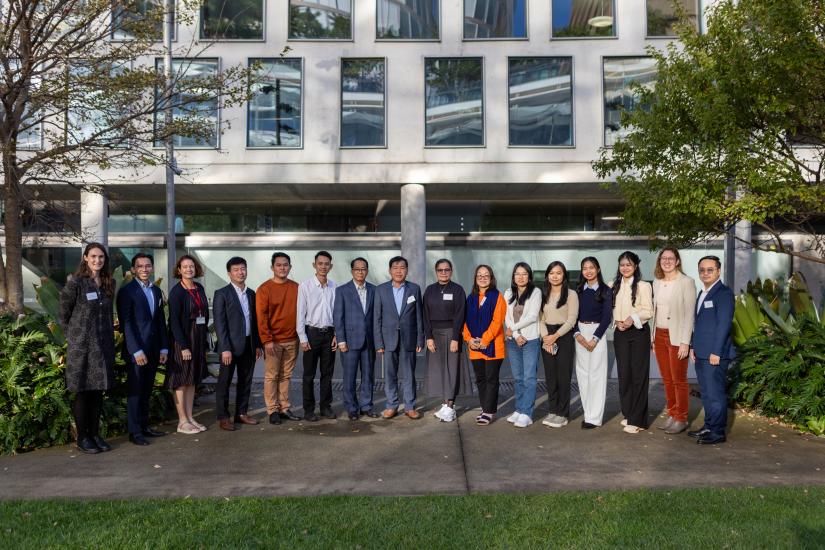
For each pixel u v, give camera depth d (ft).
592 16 56.90
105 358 21.52
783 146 26.86
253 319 25.85
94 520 14.64
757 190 26.84
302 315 26.20
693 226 29.68
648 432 24.17
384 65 57.26
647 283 24.53
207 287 62.80
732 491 16.47
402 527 14.06
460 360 26.48
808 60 24.34
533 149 56.75
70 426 22.98
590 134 56.49
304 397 26.50
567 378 25.26
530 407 25.49
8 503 16.01
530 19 56.85
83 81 29.55
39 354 23.47
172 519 14.65
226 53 56.80
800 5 24.27
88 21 29.71
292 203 63.52
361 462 20.12
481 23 57.21
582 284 25.63
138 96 32.22
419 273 57.16
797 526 13.80
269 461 20.27
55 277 61.41
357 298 26.68
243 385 25.91
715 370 22.58
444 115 57.21
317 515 14.87
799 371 25.38
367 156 56.95
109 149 34.37
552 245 62.64
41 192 39.86
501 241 62.69
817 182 27.12
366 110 57.36
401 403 30.27
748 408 27.50
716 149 27.22
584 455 20.85
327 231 63.46
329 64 57.06
